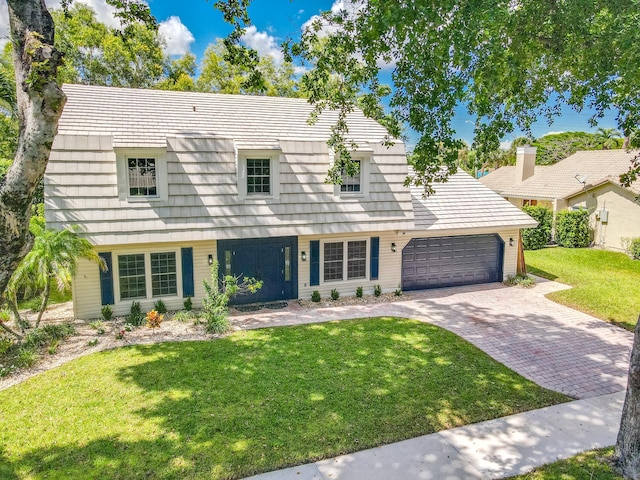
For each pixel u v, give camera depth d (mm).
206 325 12406
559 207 27422
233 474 6211
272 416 7711
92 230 12148
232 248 14164
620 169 25875
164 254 13461
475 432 7375
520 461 6629
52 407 7973
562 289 16859
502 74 7531
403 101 8070
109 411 7836
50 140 5418
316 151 14781
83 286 12742
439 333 12086
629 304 14742
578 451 6898
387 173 15492
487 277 17891
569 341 11672
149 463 6410
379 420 7648
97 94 15188
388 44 7578
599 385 9203
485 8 6465
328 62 8156
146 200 12836
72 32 28109
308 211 14367
